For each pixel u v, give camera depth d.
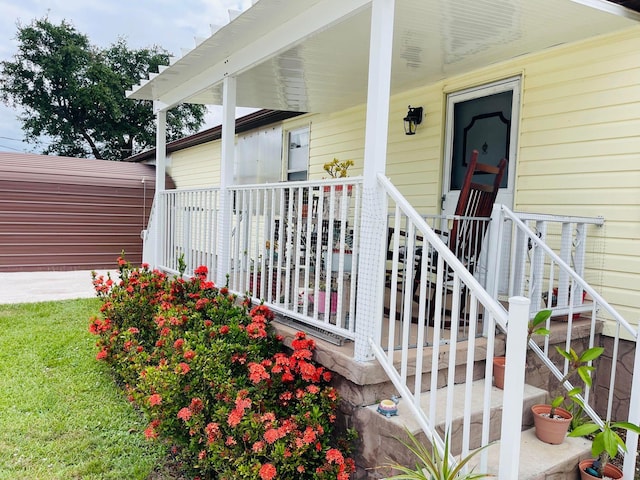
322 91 5.29
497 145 4.39
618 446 2.43
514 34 3.50
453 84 4.73
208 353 2.64
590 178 3.65
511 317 1.70
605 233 3.55
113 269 10.68
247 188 3.88
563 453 2.39
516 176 4.17
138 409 3.22
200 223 4.87
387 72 2.54
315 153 6.88
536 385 3.14
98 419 3.07
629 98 3.41
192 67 4.65
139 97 5.91
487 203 3.26
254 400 2.47
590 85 3.64
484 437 1.87
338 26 3.31
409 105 5.24
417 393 2.20
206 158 10.58
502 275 3.46
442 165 4.90
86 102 20.14
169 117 22.83
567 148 3.79
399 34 3.49
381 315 2.50
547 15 3.11
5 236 9.80
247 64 3.99
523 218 3.11
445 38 3.59
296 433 2.27
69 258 10.34
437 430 2.30
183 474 2.55
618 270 3.48
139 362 3.11
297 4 3.14
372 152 2.54
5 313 5.76
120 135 21.56
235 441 2.26
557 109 3.86
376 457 2.38
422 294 2.23
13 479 2.39
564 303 3.38
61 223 10.38
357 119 6.05
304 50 3.87
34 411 3.14
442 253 2.11
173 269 5.53
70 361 4.10
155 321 3.43
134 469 2.52
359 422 2.47
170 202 5.72
